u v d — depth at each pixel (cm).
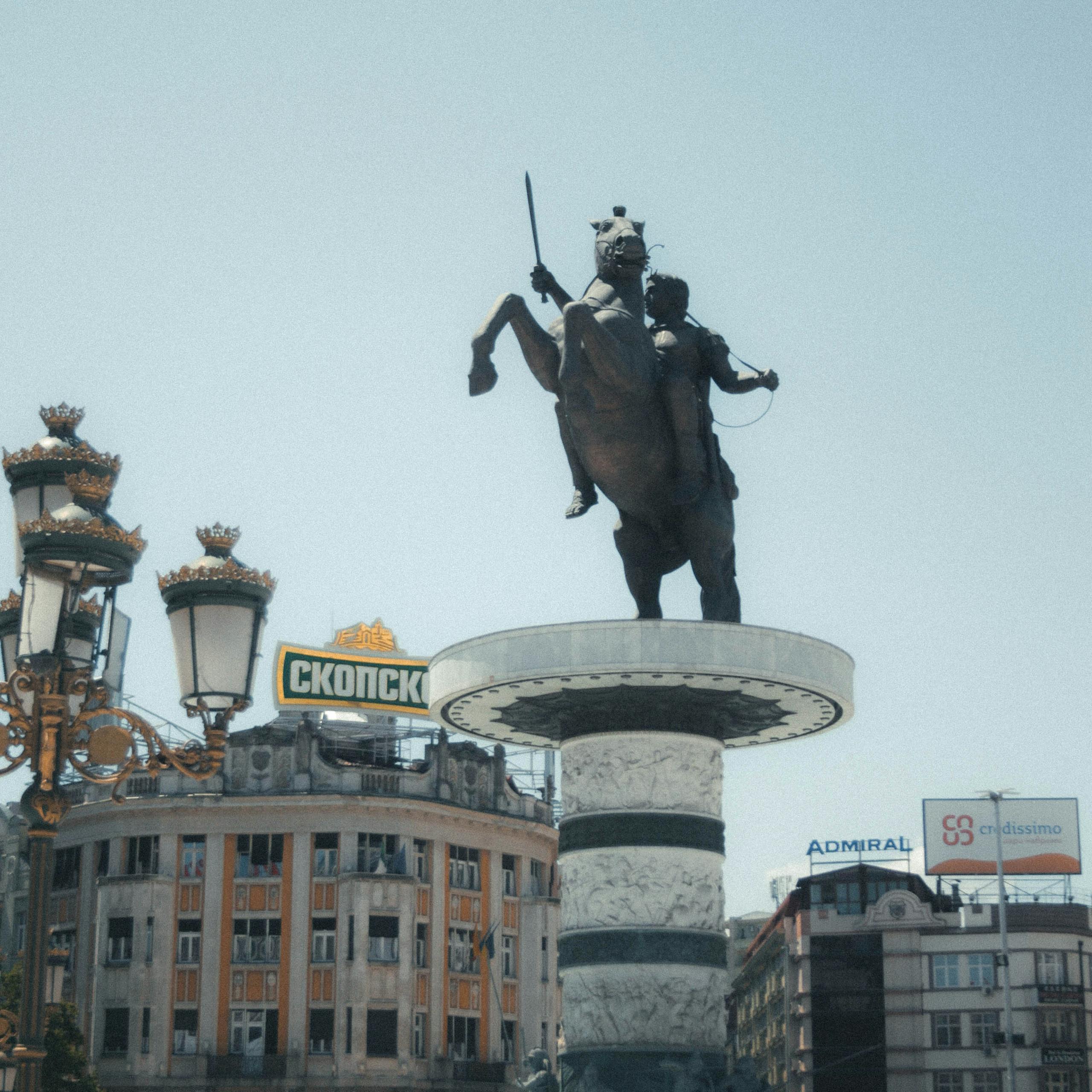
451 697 2014
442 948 7206
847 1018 8212
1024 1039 7956
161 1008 6925
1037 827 8331
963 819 8406
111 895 7094
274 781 7175
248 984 6962
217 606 1419
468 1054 7231
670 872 1964
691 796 1995
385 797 7144
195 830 7119
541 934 7694
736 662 1881
